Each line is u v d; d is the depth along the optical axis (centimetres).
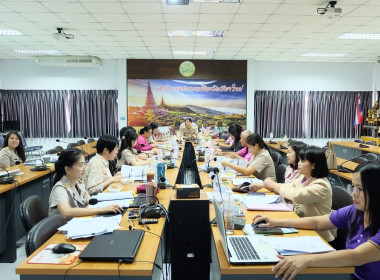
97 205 217
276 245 153
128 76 916
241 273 133
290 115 973
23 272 132
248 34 618
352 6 454
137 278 132
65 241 160
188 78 923
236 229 179
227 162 348
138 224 185
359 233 153
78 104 948
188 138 807
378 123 899
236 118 938
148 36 638
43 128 949
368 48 749
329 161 406
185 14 494
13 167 412
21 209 191
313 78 972
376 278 141
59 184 212
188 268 214
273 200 235
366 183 136
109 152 296
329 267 132
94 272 131
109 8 468
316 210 210
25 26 569
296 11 476
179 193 212
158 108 925
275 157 448
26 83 947
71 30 594
